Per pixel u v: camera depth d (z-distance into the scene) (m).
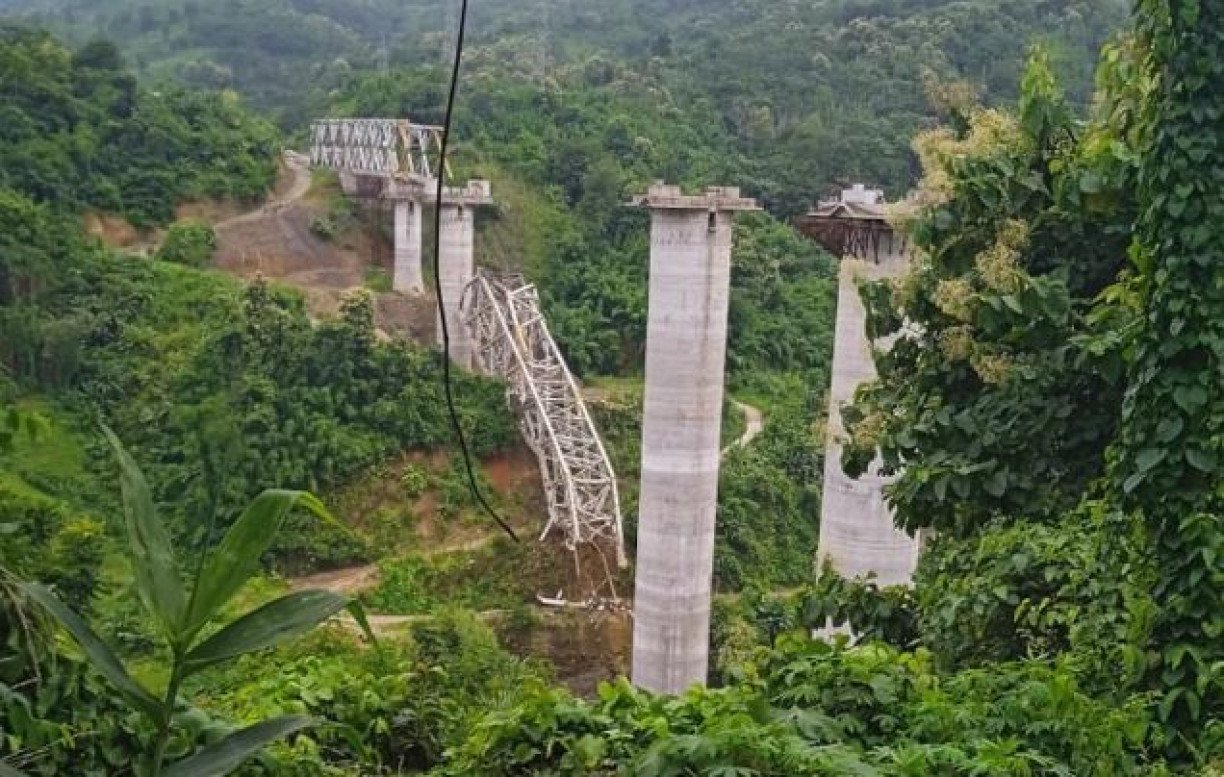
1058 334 9.80
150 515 4.13
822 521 25.83
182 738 5.61
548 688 7.83
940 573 10.44
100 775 5.35
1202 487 7.65
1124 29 10.05
